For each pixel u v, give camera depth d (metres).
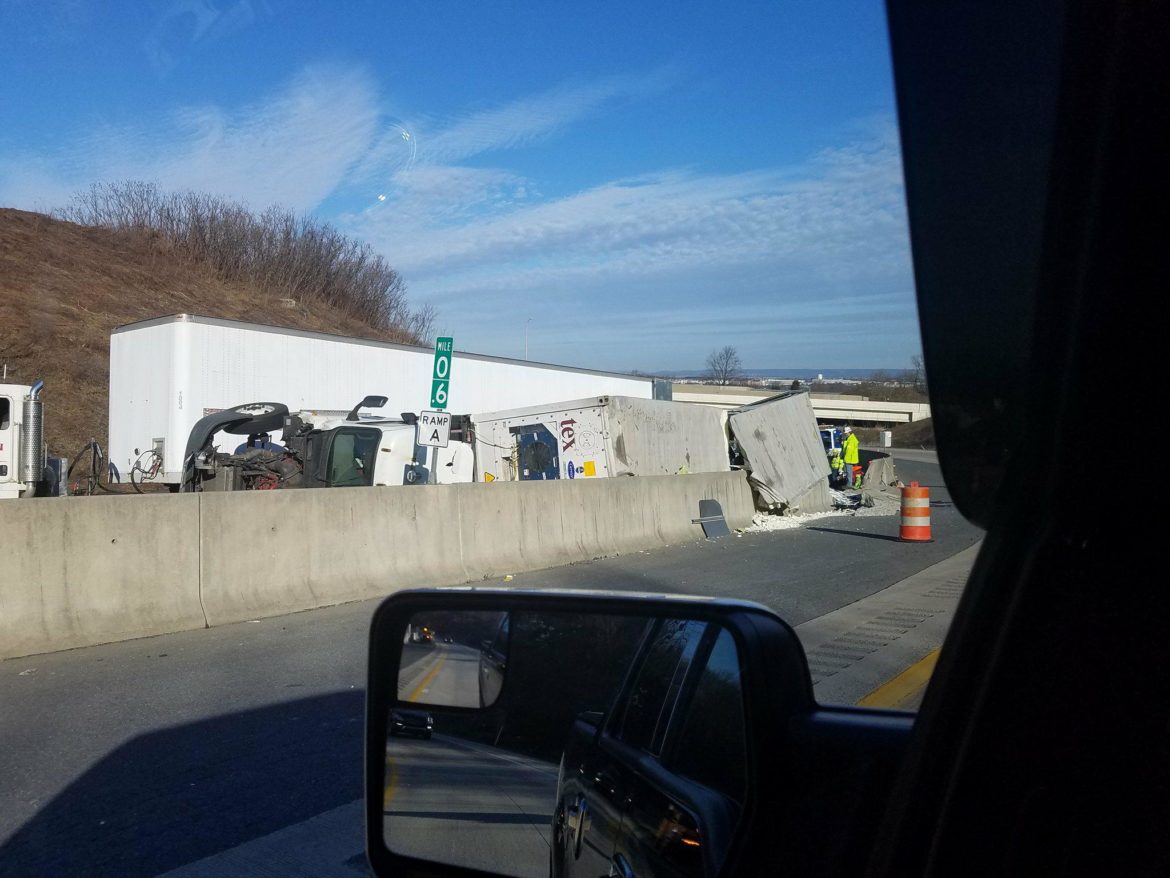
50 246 43.25
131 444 20.59
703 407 22.89
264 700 7.14
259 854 4.56
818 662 7.88
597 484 15.88
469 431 20.86
